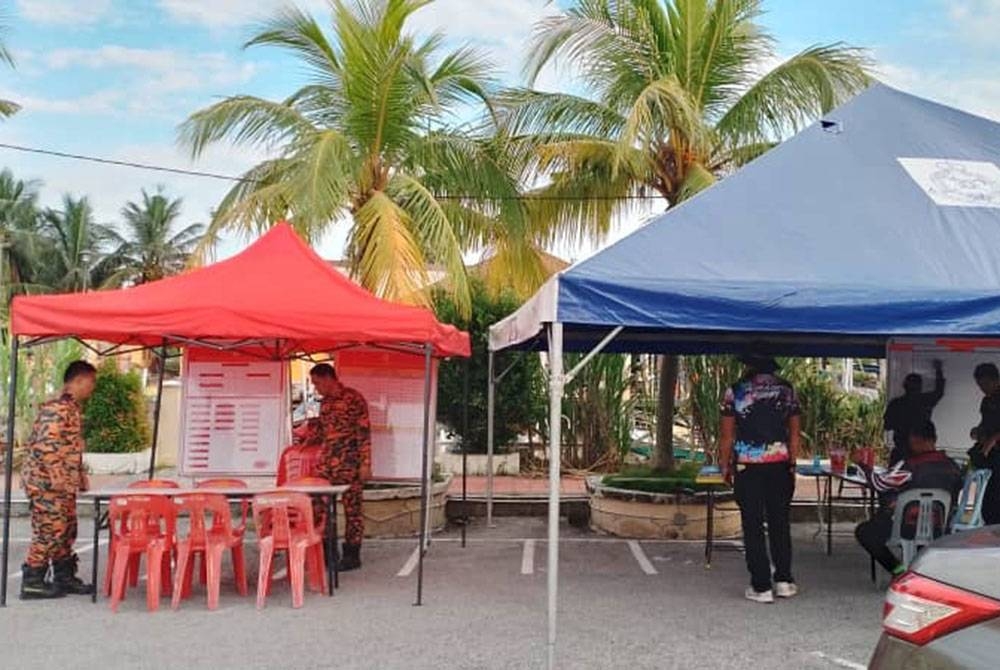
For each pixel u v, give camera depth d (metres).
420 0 11.85
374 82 11.48
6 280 47.25
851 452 13.78
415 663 5.85
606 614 7.07
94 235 59.06
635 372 16.22
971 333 5.93
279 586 8.03
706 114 12.07
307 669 5.74
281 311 7.11
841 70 11.51
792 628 6.68
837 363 17.22
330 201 10.49
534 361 15.54
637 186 12.19
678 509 10.42
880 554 7.80
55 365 15.59
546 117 12.25
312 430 8.91
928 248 6.46
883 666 3.22
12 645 6.23
